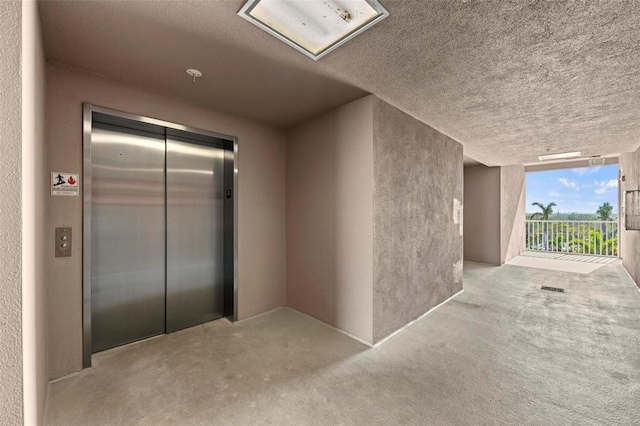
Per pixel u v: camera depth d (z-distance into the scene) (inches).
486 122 123.6
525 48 69.4
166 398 68.4
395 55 73.4
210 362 85.0
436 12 57.1
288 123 127.4
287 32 64.2
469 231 259.4
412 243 117.3
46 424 59.7
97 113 83.5
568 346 95.6
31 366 40.2
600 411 64.3
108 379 76.0
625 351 92.0
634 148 171.6
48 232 73.8
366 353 91.0
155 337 102.3
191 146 112.5
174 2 54.2
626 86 88.7
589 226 279.0
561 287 169.0
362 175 100.0
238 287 118.0
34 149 44.3
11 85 30.2
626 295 152.9
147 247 101.5
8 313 30.1
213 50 71.2
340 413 64.0
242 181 119.4
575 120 120.3
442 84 89.2
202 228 116.0
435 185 134.0
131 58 74.7
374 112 97.3
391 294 105.2
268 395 69.9
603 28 61.1
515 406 66.2
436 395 70.2
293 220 131.0
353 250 103.2
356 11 57.1
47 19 58.4
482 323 115.5
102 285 91.4
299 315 124.0
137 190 98.9
